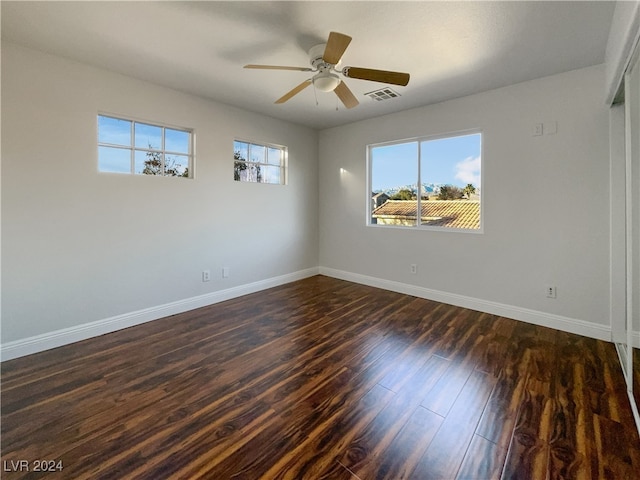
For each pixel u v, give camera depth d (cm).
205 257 365
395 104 369
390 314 335
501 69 275
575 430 161
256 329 296
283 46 237
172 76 294
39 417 172
